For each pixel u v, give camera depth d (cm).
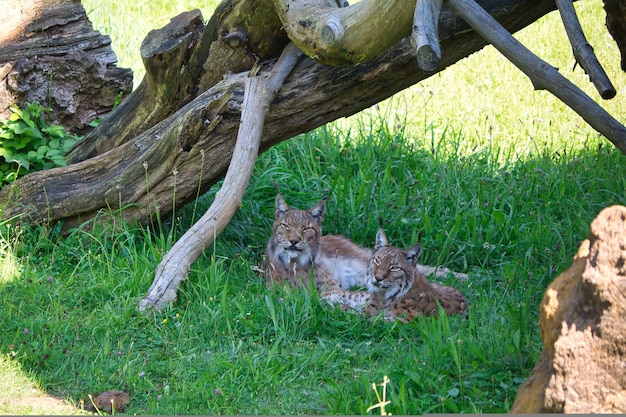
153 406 874
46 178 1294
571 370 634
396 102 1875
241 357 973
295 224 1241
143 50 1273
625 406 625
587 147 1636
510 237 1332
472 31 1129
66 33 1423
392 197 1453
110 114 1364
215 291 1115
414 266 1168
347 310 1127
